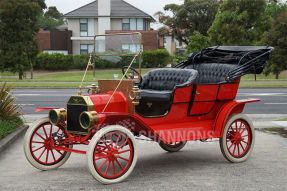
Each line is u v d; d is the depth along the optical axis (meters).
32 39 29.19
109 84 5.50
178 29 55.03
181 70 6.27
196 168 5.77
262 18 30.69
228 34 30.47
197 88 5.84
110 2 46.88
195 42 31.52
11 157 6.34
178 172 5.54
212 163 6.11
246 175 5.36
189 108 5.86
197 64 7.15
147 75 6.69
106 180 4.87
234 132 6.23
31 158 5.49
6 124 8.09
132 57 5.61
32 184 4.92
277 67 29.89
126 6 46.38
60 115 5.29
